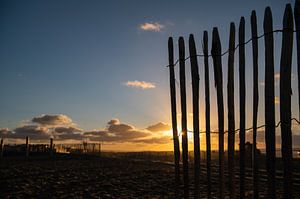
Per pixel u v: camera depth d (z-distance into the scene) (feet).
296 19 14.64
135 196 35.73
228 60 16.97
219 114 17.37
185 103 18.76
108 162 89.51
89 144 141.28
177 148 19.21
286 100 14.53
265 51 15.24
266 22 15.31
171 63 19.49
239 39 16.53
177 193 19.20
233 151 16.74
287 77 14.58
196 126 18.11
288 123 14.47
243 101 16.22
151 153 133.39
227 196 33.73
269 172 14.85
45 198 34.60
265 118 15.10
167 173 59.16
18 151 125.29
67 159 101.71
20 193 37.45
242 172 16.24
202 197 34.14
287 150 14.39
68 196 35.58
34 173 56.75
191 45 18.42
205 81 17.85
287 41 14.69
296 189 37.55
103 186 42.68
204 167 65.31
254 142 15.72
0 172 57.77
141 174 56.95
